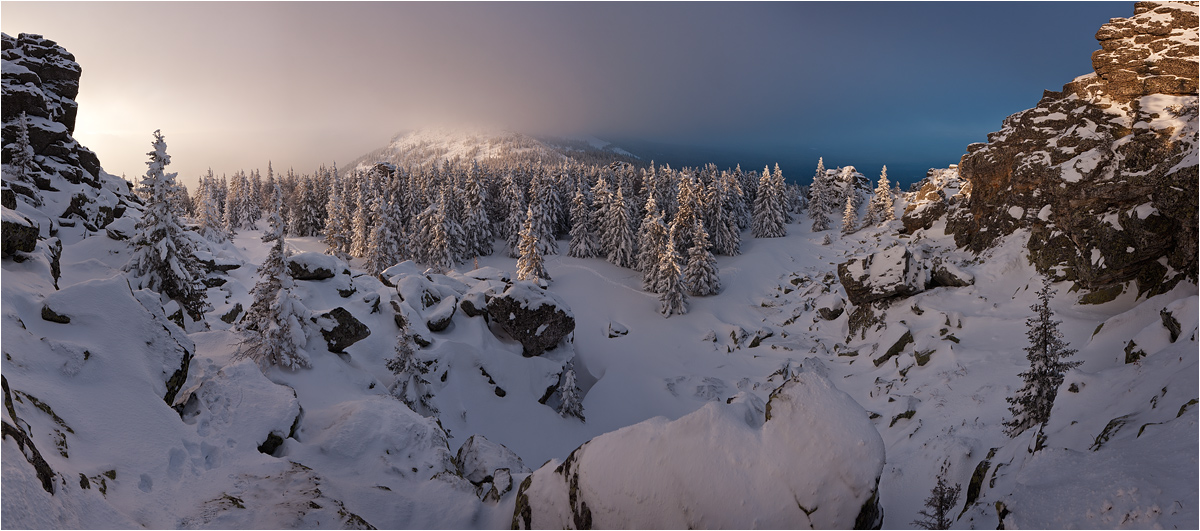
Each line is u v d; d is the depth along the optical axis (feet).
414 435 51.08
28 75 139.54
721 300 184.85
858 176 347.77
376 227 219.82
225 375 46.57
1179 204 79.87
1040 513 24.40
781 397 28.63
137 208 158.51
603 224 241.14
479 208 260.62
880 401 88.84
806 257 226.79
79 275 88.38
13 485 19.71
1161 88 97.40
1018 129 122.21
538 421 102.63
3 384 26.23
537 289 121.80
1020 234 118.32
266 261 74.28
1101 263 89.35
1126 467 24.81
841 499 24.71
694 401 124.26
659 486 27.02
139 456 31.07
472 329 114.52
